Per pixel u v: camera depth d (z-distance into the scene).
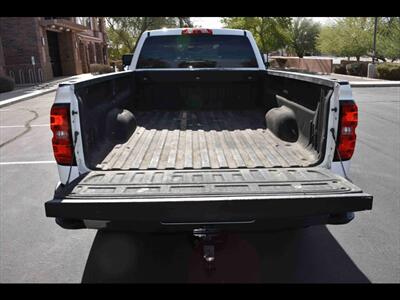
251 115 5.08
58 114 2.85
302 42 66.00
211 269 2.90
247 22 38.81
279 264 3.50
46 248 3.85
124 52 50.88
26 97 17.31
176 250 3.75
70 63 32.75
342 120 2.91
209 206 2.43
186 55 5.43
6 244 3.94
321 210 2.48
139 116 5.06
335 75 31.20
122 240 3.97
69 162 2.91
